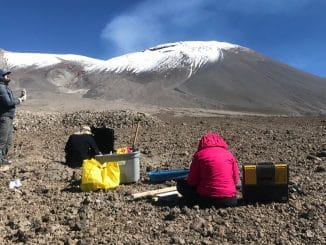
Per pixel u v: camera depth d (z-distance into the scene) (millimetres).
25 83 113625
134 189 9344
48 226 7121
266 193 7910
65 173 10828
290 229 6922
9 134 11875
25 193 9125
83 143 11492
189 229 7039
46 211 8016
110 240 6711
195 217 7465
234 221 7270
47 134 18875
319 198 8109
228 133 17156
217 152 7887
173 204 8195
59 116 24047
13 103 11680
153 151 13750
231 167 7930
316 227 6902
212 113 42781
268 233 6820
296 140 14453
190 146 14375
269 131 17125
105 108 36375
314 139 14414
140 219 7527
